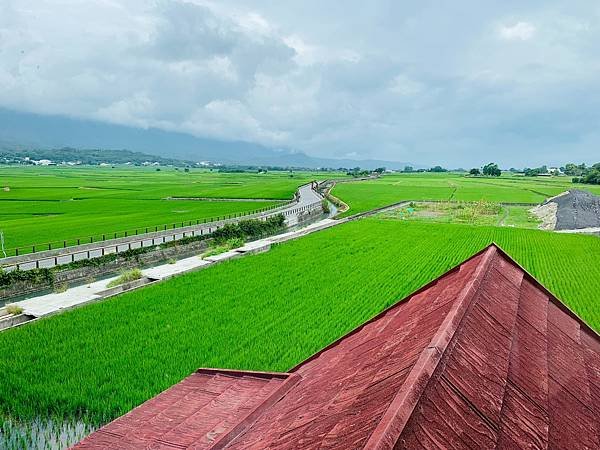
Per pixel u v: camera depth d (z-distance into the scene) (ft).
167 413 36.45
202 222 252.21
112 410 63.57
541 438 20.49
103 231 221.87
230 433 28.99
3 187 479.41
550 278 140.67
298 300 114.62
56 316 101.55
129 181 651.66
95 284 129.59
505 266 38.88
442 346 22.50
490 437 18.69
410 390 18.69
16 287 125.90
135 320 99.60
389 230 235.61
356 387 23.86
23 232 218.18
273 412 30.27
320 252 176.96
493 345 25.64
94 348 84.64
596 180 650.43
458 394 20.18
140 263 163.73
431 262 159.84
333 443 18.52
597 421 24.98
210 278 135.54
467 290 29.86
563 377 27.14
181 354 81.61
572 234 231.71
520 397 22.53
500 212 333.42
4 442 58.54
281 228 257.14
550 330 32.22
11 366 77.05
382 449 15.60
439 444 17.11
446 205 366.63
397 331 30.89
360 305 110.22
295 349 82.84
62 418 62.90
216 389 39.50
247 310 106.73
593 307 109.81
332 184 641.81
